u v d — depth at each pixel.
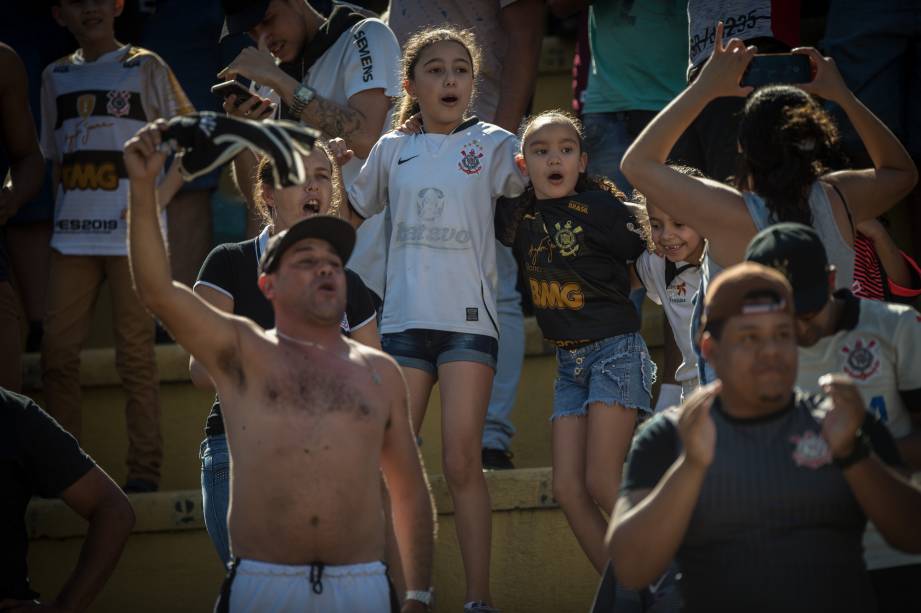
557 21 21.30
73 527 14.31
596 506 12.34
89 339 19.92
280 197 11.79
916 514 7.66
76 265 15.97
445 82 13.28
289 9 14.95
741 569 7.86
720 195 9.70
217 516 11.20
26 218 17.89
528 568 13.59
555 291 12.73
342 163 12.92
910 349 8.67
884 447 8.02
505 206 13.29
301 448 8.74
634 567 7.76
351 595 8.76
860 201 9.80
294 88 14.29
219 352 8.87
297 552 8.70
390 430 9.33
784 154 9.46
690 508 7.58
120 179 16.03
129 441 15.65
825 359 8.79
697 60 14.56
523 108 16.02
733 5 14.33
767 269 7.96
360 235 14.20
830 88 10.13
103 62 16.39
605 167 16.25
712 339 7.91
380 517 9.10
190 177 8.57
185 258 17.69
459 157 13.21
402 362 12.94
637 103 16.00
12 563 10.52
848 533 7.95
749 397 7.78
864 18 15.19
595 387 12.38
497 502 13.67
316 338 9.21
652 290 12.86
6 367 14.80
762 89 9.73
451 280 12.92
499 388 15.25
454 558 13.66
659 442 8.23
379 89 14.62
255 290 11.40
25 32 18.75
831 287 8.64
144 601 14.22
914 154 15.41
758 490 7.85
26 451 10.71
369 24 14.88
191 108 16.45
